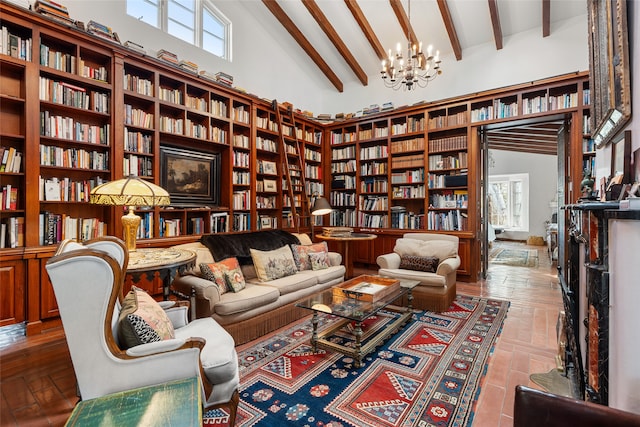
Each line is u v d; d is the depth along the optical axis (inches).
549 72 187.3
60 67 122.9
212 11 195.5
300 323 127.2
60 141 127.2
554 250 269.1
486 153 211.8
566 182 173.3
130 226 103.7
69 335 51.4
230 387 64.7
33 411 72.9
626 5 63.7
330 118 258.5
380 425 67.2
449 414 70.7
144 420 43.8
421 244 167.0
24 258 112.3
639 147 59.4
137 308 62.9
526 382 83.0
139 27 156.0
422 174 215.6
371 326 120.3
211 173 183.6
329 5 203.5
